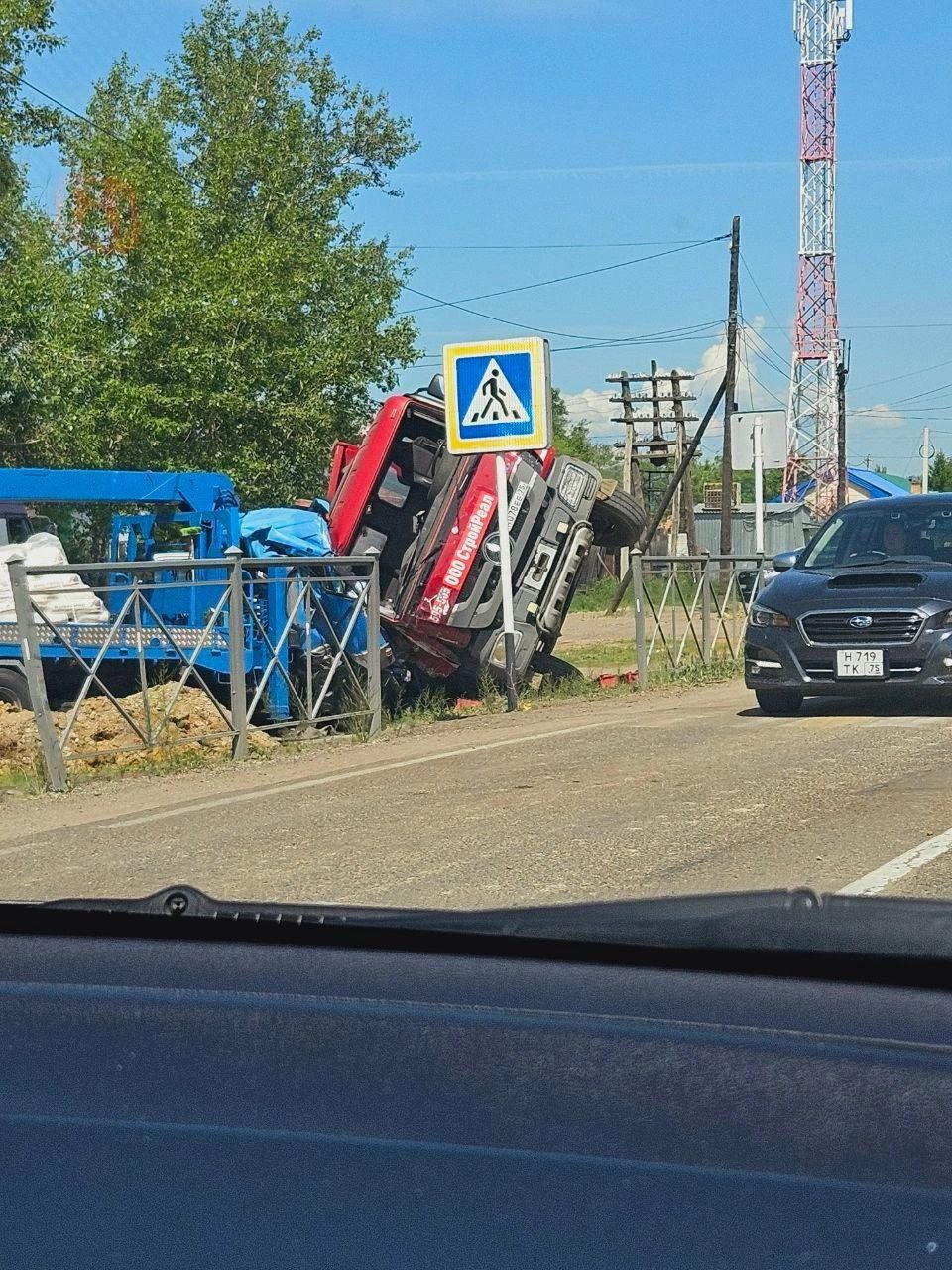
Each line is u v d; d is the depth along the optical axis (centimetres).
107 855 766
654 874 651
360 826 812
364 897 633
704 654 1823
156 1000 244
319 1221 169
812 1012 230
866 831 725
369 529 1630
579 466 1620
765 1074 202
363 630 1486
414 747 1177
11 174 2847
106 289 2922
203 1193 176
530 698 1555
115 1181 180
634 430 4578
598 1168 177
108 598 1338
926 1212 166
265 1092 203
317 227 3775
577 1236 163
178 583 1156
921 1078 199
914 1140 182
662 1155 180
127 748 1130
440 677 1606
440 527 1561
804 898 296
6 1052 223
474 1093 199
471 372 1368
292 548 1482
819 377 5362
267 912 307
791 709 1228
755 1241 161
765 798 831
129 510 1620
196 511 1505
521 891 630
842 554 1288
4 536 1485
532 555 1602
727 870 652
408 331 3512
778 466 3697
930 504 1305
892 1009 232
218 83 4319
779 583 1218
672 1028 221
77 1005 243
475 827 786
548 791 893
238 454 2908
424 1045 218
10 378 2523
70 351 2684
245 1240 166
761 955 263
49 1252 165
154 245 2973
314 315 3444
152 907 317
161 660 1334
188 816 884
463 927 289
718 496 7231
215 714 1268
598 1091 198
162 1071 212
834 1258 158
